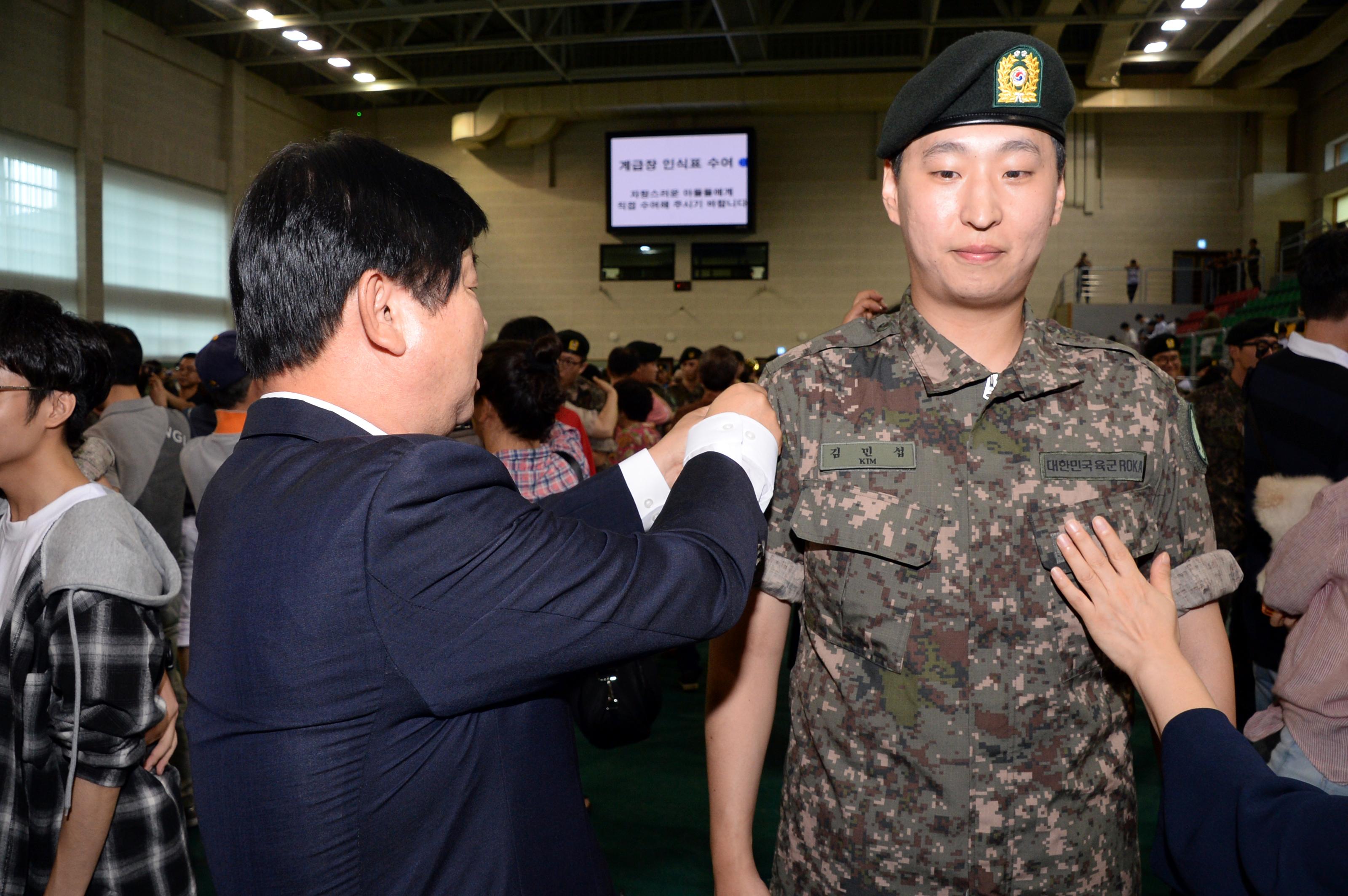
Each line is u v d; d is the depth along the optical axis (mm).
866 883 904
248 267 691
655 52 13930
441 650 601
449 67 14508
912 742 896
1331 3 11234
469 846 639
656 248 14180
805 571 977
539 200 14414
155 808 1241
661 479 839
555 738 711
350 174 682
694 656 3854
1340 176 12305
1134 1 10367
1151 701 805
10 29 9664
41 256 10125
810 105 13273
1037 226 892
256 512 634
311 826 595
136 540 1177
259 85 13398
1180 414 973
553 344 2092
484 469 640
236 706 611
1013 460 929
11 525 1213
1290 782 684
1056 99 874
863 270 13773
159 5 11703
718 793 943
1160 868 788
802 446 964
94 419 2736
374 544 594
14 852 1160
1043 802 891
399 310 692
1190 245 13734
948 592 905
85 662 1089
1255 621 1820
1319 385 1679
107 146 10766
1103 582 847
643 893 2246
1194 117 13773
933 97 865
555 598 603
